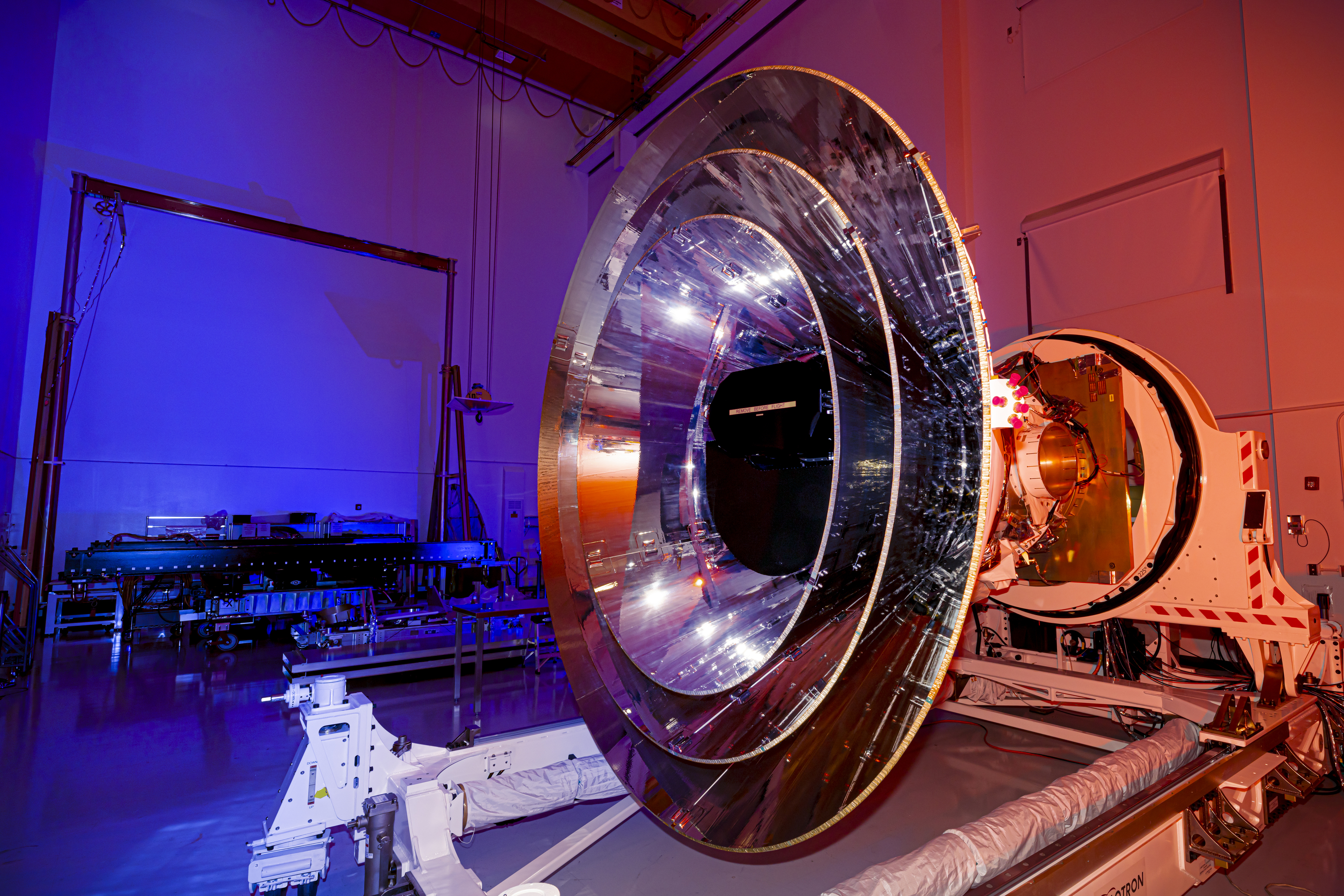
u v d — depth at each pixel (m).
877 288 1.27
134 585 6.73
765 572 1.67
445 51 10.66
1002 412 2.15
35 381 7.45
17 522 7.22
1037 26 6.48
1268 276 4.93
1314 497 4.65
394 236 10.07
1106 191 5.86
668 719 1.52
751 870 2.17
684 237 1.81
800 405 1.51
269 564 6.07
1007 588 2.63
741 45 9.59
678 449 2.01
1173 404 2.99
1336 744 2.85
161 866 2.28
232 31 8.95
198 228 8.51
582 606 1.74
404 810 1.43
